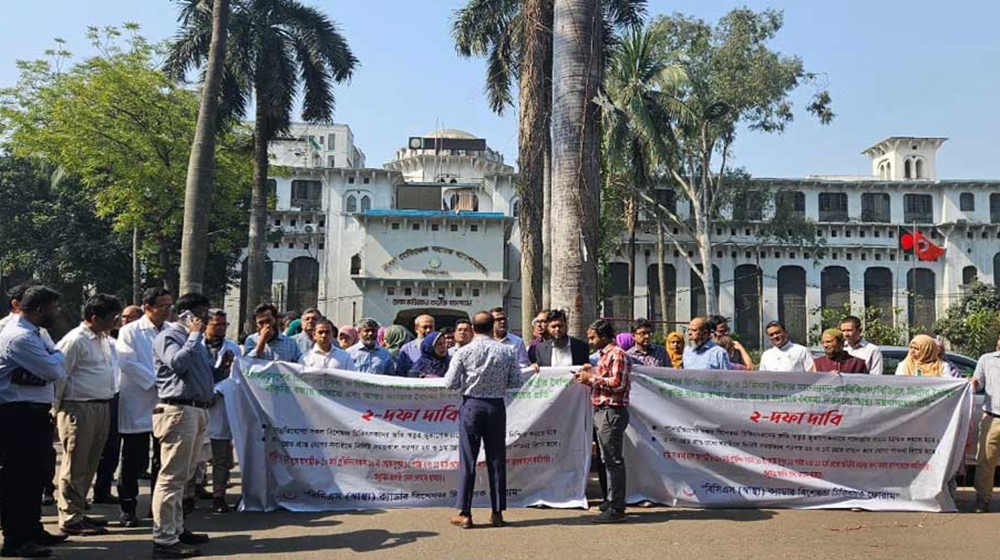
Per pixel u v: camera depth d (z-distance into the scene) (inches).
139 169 1041.5
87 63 1053.8
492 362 286.8
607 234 1365.7
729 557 242.8
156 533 245.6
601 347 304.2
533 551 249.4
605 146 881.5
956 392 323.3
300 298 1952.5
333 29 1001.5
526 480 323.6
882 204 2117.4
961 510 323.0
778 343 369.7
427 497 320.8
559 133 463.8
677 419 326.6
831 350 349.4
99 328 279.3
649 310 2023.9
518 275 1860.2
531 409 324.8
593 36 467.5
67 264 1393.9
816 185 2097.7
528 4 650.8
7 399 246.7
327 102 1003.9
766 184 2042.3
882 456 323.0
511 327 1836.9
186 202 642.2
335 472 319.3
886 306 2094.0
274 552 248.5
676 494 321.1
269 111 954.1
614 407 294.8
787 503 320.8
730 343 419.5
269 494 315.0
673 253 2057.1
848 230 2100.1
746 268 2082.9
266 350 353.7
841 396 325.7
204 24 906.7
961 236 2089.1
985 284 1943.9
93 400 276.5
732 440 325.7
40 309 253.4
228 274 1668.3
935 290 2102.6
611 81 1040.2
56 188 1369.3
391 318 1594.5
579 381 303.7
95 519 286.4
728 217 2054.6
